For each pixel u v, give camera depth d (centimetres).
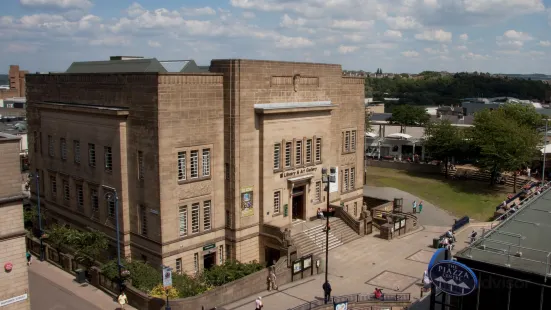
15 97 16538
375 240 5738
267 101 4925
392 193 8238
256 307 3809
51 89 5562
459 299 2747
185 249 4525
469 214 7381
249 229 4906
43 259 5012
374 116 14638
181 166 4462
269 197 5025
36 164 6016
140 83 4341
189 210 4541
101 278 4272
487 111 9306
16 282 3152
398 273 4784
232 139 4691
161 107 4206
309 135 5409
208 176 4659
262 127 4850
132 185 4584
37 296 4119
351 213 6412
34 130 5969
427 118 13275
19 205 3128
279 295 4269
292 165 5247
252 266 4619
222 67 4672
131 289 3956
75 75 5138
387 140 11306
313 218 5625
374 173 9862
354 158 6369
